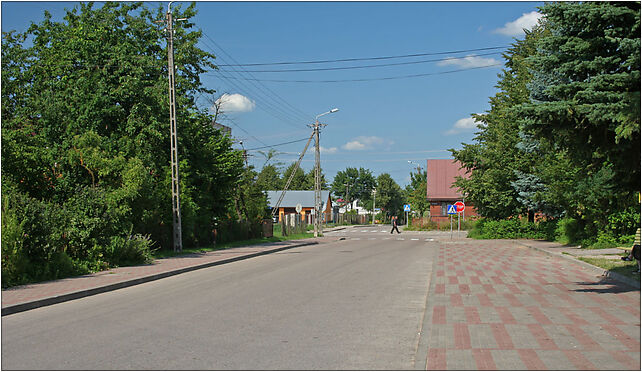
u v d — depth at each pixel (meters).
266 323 8.59
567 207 25.12
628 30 9.76
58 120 22.97
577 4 9.97
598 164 12.05
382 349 6.92
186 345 7.11
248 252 24.73
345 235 49.78
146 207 19.64
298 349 6.90
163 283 14.45
